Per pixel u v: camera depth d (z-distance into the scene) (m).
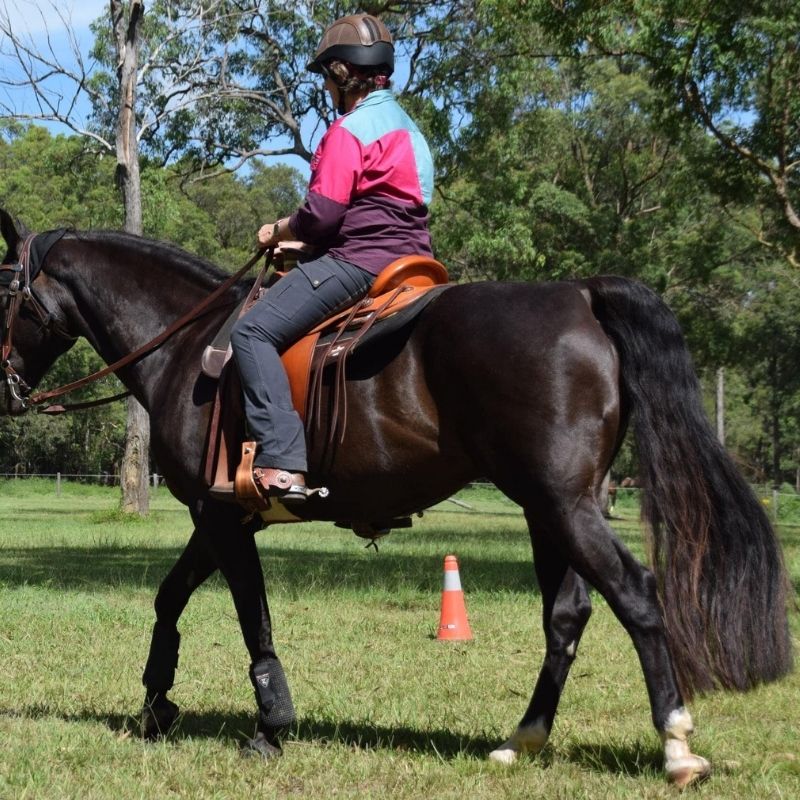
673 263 34.91
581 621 4.27
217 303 4.72
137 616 8.54
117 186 25.02
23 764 4.19
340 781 4.04
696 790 3.71
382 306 4.08
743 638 3.70
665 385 3.81
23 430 55.75
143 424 25.02
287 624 8.44
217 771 4.16
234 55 26.39
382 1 24.41
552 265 34.22
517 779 3.98
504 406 3.79
